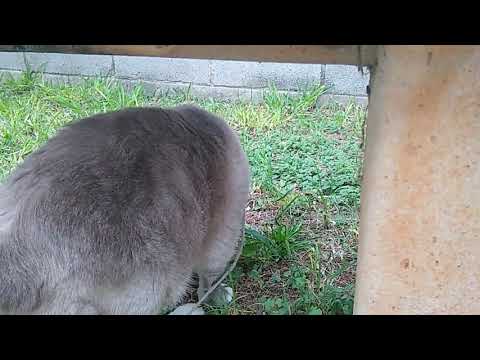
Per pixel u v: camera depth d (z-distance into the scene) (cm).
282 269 113
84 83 193
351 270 111
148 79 196
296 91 190
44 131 159
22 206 71
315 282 107
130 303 77
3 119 169
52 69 199
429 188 66
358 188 137
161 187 80
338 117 175
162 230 79
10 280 67
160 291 80
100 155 77
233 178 98
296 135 167
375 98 65
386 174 66
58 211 70
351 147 158
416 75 61
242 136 165
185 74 193
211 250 99
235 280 109
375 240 69
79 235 70
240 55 64
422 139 64
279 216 127
